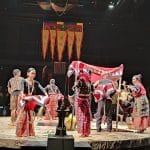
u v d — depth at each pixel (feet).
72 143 16.29
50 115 38.11
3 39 62.23
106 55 64.54
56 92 38.32
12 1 60.18
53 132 27.48
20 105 25.20
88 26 62.75
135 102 30.35
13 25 62.28
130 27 63.16
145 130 31.78
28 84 26.40
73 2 51.03
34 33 62.90
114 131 29.84
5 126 31.09
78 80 25.95
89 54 64.34
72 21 61.05
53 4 50.11
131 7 60.39
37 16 61.46
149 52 64.08
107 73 29.73
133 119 31.42
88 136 25.76
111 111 29.14
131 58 64.49
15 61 62.23
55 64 49.80
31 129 25.45
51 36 47.34
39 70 62.59
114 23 62.90
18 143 23.34
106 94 28.40
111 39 64.13
